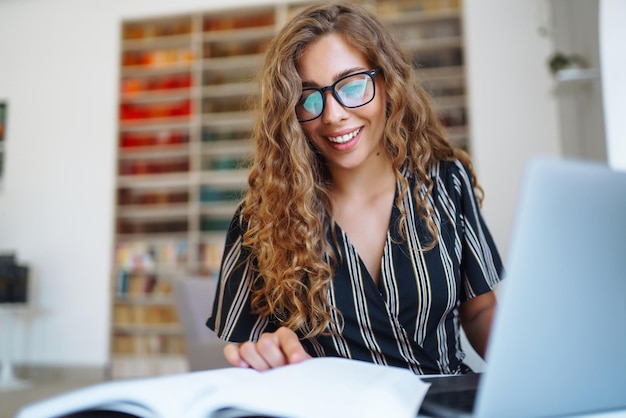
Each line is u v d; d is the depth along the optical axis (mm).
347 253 1009
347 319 981
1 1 6082
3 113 5977
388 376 570
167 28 5973
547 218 423
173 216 5992
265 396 480
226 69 5988
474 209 1073
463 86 5320
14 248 5797
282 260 1044
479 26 5043
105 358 5512
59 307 5656
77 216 5742
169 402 487
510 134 4871
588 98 3727
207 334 2811
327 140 1031
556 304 438
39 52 5988
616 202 449
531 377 442
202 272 5672
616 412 484
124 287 5648
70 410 480
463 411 480
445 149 1160
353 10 1066
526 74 4906
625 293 464
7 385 4910
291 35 1025
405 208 1021
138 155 5930
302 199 1039
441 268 981
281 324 1062
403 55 1126
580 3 3832
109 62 5848
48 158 5852
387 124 1059
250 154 1260
